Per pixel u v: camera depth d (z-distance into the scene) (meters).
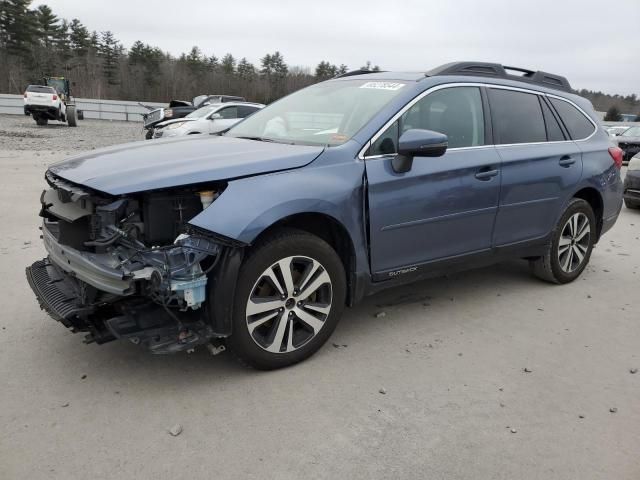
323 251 3.32
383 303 4.55
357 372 3.37
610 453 2.70
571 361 3.65
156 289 2.81
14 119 33.66
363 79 4.36
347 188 3.36
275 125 4.19
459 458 2.62
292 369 3.37
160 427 2.75
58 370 3.26
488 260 4.43
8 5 65.00
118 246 2.90
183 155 3.32
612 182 5.32
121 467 2.46
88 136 22.28
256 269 3.05
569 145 4.92
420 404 3.05
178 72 78.69
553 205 4.77
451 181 3.89
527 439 2.78
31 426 2.72
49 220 3.50
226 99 24.53
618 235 7.74
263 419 2.85
